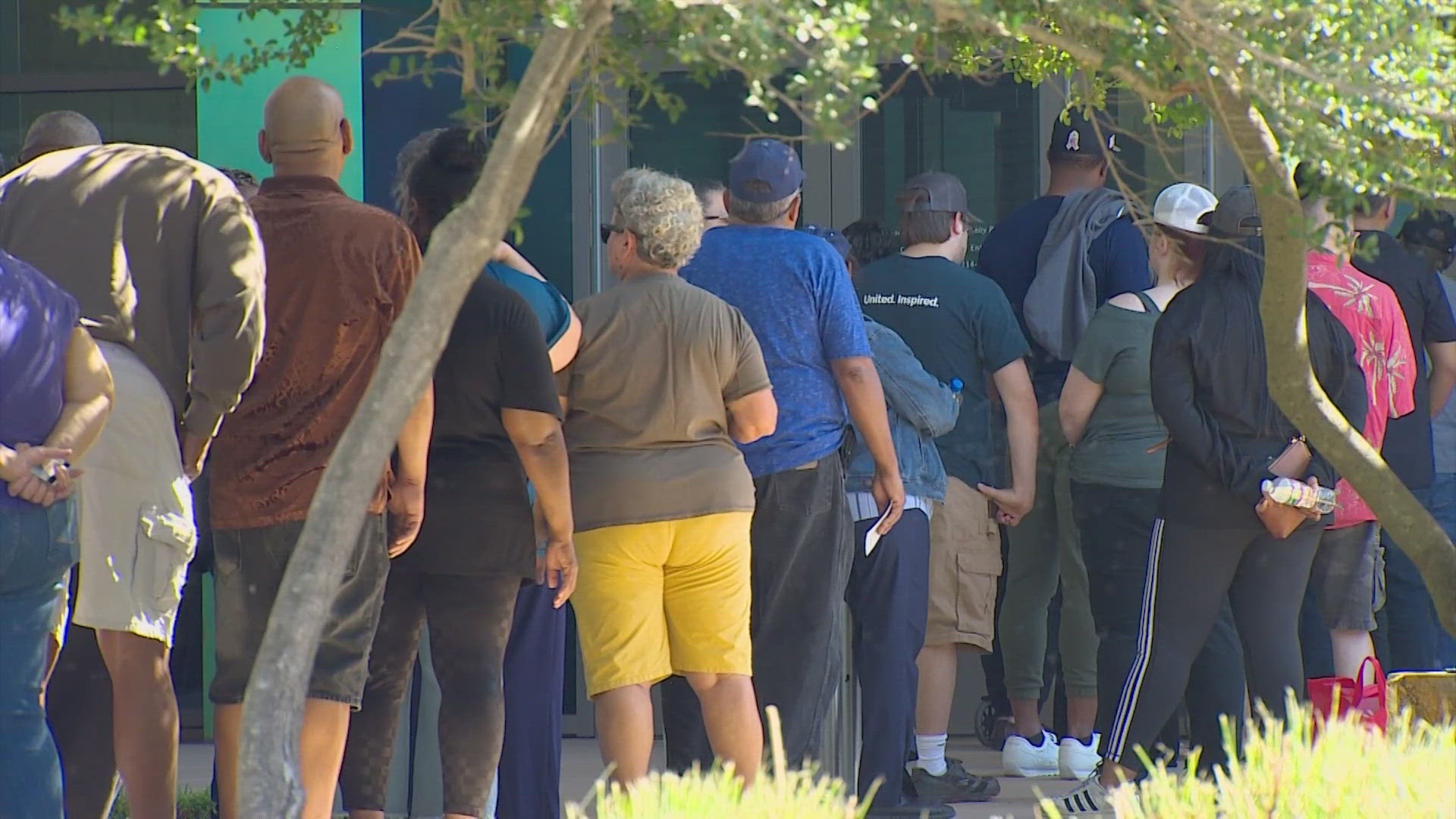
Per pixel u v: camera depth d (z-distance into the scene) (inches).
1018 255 1081.4
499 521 698.2
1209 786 528.7
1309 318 793.6
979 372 970.1
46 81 1194.0
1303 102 436.5
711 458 731.4
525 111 394.3
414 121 1096.8
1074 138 1069.1
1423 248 1058.1
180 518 643.5
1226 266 818.2
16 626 582.2
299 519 647.8
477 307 692.1
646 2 388.2
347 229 653.3
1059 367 1064.2
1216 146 1067.3
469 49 459.8
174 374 655.8
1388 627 1067.3
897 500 839.1
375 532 646.5
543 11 397.4
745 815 483.8
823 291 811.4
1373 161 452.4
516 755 783.1
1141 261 1047.6
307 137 669.3
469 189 708.0
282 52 479.2
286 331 650.2
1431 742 545.0
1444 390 1003.9
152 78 1182.9
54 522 585.6
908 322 958.4
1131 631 967.6
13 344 581.3
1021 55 578.6
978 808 950.4
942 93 1230.3
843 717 907.4
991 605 982.4
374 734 713.0
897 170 1239.5
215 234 635.5
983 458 972.6
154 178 652.1
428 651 829.8
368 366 653.9
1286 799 499.8
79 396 604.1
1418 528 557.3
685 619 731.4
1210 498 813.2
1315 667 1003.9
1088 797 877.2
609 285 1174.3
